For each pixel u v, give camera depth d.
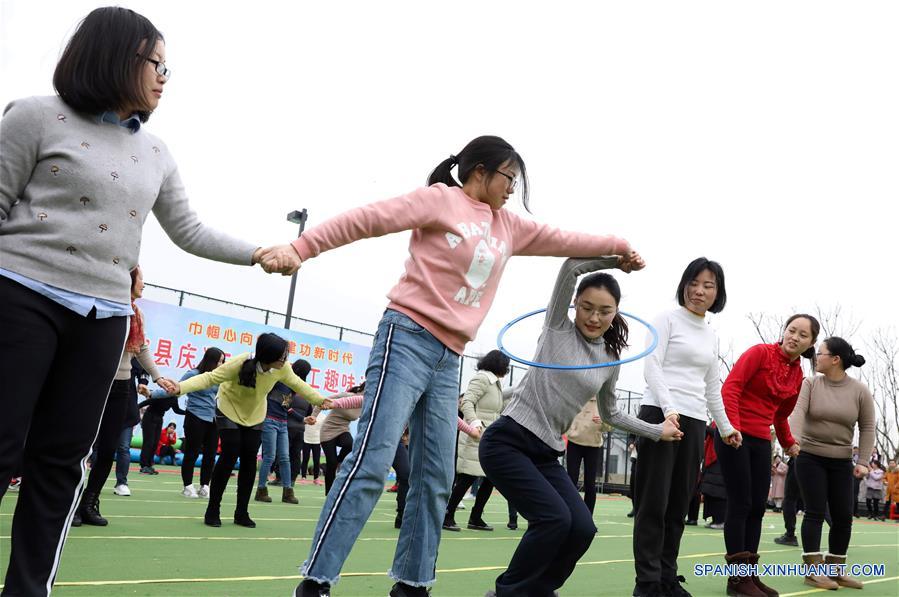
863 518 18.50
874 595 5.01
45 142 2.25
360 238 2.76
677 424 3.86
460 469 7.20
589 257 3.41
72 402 2.35
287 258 2.62
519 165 3.04
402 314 2.83
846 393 5.44
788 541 8.26
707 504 9.96
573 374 3.29
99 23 2.33
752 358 4.61
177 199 2.64
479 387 7.33
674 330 4.23
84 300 2.29
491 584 4.35
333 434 7.67
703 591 4.65
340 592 3.78
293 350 17.02
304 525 6.50
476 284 2.92
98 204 2.30
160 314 15.02
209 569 4.10
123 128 2.42
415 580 2.97
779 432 5.16
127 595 3.34
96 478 5.36
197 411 8.24
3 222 2.25
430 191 2.87
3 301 2.18
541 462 3.27
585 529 3.12
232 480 12.34
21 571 2.31
